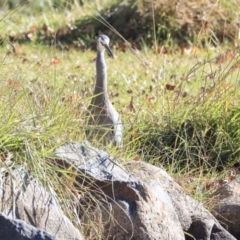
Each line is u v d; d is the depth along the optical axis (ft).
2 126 43.93
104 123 55.57
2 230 38.11
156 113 63.36
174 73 76.23
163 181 47.78
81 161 44.32
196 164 59.00
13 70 60.13
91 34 107.45
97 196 43.57
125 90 73.56
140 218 42.86
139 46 101.19
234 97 63.98
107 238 42.78
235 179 52.54
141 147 58.90
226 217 49.24
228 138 61.36
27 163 42.45
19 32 108.17
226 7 99.91
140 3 106.42
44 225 40.70
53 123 46.44
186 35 101.55
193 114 62.85
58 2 124.06
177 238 43.78
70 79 67.21
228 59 72.84
